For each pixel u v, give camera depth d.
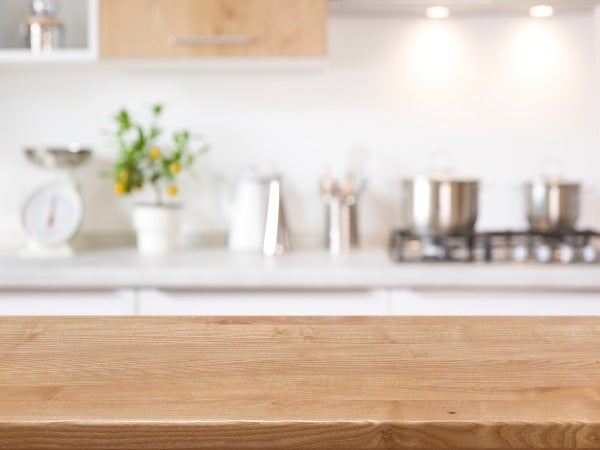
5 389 0.79
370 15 2.90
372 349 0.92
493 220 2.96
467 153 2.95
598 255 2.58
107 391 0.78
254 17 2.59
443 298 2.40
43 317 1.06
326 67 2.93
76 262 2.51
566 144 2.93
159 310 2.42
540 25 2.92
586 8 2.78
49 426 0.69
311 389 0.78
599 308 2.38
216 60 2.64
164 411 0.72
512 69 2.93
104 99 2.95
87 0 2.93
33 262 2.50
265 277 2.39
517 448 0.70
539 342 0.94
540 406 0.73
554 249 2.61
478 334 0.98
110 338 0.96
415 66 2.93
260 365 0.86
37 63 2.74
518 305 2.39
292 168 2.96
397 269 2.39
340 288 2.41
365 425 0.69
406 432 0.70
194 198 2.97
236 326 1.01
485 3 2.64
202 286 2.41
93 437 0.70
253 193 2.78
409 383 0.80
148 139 2.84
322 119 2.95
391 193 2.96
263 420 0.70
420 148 2.95
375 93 2.94
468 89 2.94
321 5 2.59
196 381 0.81
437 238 2.61
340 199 2.80
